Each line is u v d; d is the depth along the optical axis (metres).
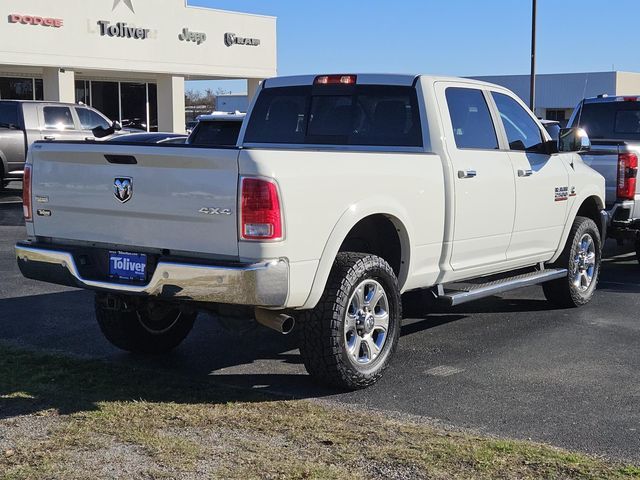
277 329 5.46
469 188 6.82
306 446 4.70
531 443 4.84
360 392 5.84
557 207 8.06
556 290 8.50
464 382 6.10
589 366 6.53
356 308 5.81
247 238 5.14
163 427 4.97
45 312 8.28
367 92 7.11
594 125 12.58
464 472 4.36
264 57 35.31
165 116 32.56
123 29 29.66
